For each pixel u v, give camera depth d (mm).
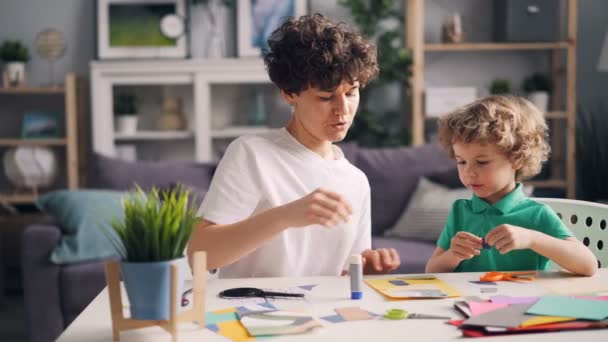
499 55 4664
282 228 1220
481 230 1595
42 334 2936
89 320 1043
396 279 1271
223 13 4500
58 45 4453
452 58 4668
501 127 1486
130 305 954
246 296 1151
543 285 1221
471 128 1490
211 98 4281
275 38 1455
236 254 1276
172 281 920
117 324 943
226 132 4285
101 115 4250
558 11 4445
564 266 1310
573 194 4395
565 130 4641
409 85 4348
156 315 942
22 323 3566
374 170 3598
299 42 1359
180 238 950
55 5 4551
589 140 4426
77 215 3010
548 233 1526
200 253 977
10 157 4379
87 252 2951
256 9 4379
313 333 953
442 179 3512
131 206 955
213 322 1008
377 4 4406
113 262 948
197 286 977
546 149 1664
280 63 1388
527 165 1577
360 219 1591
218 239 1288
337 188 1518
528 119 1560
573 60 4367
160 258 939
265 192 1453
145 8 4348
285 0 4391
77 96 4445
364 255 1389
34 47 4559
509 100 1599
